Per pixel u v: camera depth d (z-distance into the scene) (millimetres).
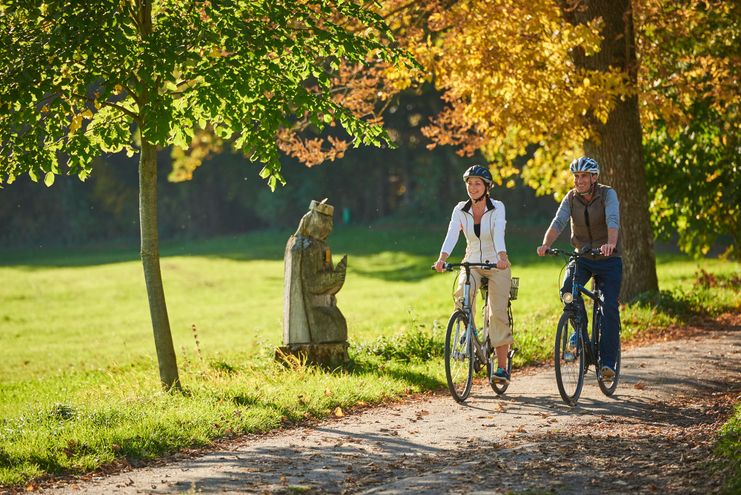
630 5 23406
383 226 99625
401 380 15922
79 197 116688
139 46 13328
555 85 21328
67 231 117312
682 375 15508
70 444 11125
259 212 111000
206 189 116625
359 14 15031
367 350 19328
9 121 13547
